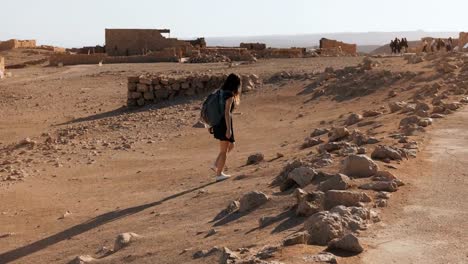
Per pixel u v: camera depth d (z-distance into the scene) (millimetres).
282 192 8352
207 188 10742
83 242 8734
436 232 5914
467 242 5629
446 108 14141
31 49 88000
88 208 11305
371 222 6227
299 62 38531
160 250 7012
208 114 11203
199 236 7219
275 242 5918
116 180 13789
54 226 10172
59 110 29672
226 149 11352
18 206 11977
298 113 20891
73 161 16750
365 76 22953
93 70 48031
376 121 14711
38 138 22141
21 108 31062
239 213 7867
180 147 17641
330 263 5051
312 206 6789
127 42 73188
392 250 5426
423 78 21219
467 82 18406
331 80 24562
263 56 56531
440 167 8688
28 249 9016
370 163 8227
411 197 7148
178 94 27844
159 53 58062
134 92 27844
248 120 21000
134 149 17922
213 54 58906
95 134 21484
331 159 9664
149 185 12766
